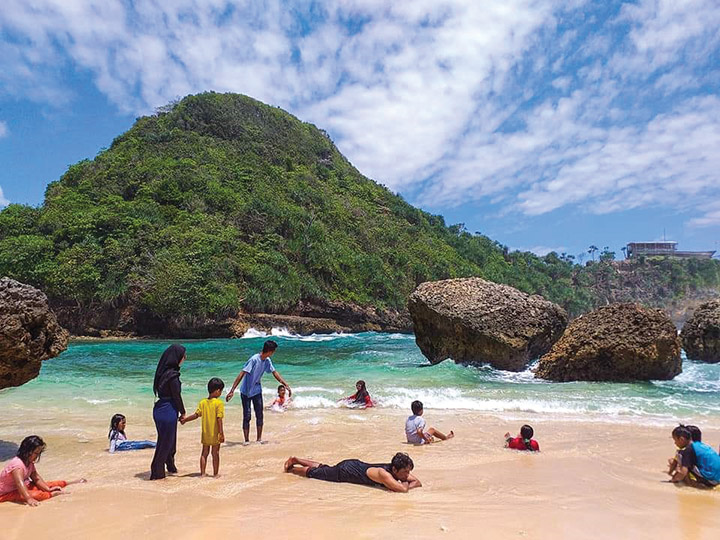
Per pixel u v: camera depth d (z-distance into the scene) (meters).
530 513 4.29
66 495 4.86
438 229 101.06
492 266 93.81
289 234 59.97
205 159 70.50
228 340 39.94
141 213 52.09
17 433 8.08
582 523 4.06
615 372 14.05
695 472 5.37
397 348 27.98
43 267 44.72
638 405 10.39
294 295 51.72
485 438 7.72
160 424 5.50
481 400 10.82
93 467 6.10
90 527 3.90
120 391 12.28
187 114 88.69
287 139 101.25
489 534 3.75
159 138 77.31
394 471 5.19
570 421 8.98
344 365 17.44
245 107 103.50
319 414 9.65
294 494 4.87
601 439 7.60
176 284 43.59
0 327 6.44
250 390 7.48
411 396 11.31
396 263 70.75
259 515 4.18
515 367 16.20
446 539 3.62
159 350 26.39
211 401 5.67
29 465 4.85
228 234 53.06
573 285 116.81
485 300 17.22
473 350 16.70
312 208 71.31
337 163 106.88
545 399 10.97
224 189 61.25
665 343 13.77
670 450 6.93
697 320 18.11
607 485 5.31
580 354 14.05
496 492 4.99
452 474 5.72
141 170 60.44
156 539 3.61
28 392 12.12
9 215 52.25
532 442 6.94
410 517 4.15
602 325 14.38
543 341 17.05
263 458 6.46
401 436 7.82
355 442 7.42
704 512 4.43
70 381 13.97
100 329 44.44
